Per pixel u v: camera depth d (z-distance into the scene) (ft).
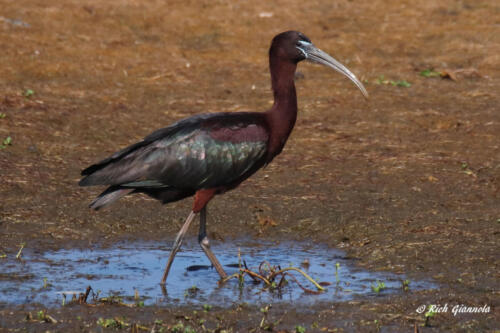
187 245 38.01
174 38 80.74
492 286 31.65
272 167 47.96
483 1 101.81
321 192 44.01
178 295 31.42
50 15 81.51
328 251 36.88
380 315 28.96
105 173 32.45
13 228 38.55
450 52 79.82
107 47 75.05
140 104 60.18
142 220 40.45
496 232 37.63
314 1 99.25
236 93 64.08
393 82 67.92
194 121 33.35
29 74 64.69
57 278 33.04
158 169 32.45
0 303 29.96
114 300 30.45
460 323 28.12
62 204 41.73
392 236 37.76
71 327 27.81
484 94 65.10
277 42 34.99
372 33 86.99
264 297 31.17
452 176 46.26
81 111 57.26
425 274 33.22
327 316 28.96
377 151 50.90
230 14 90.58
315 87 66.39
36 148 49.60
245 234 39.19
